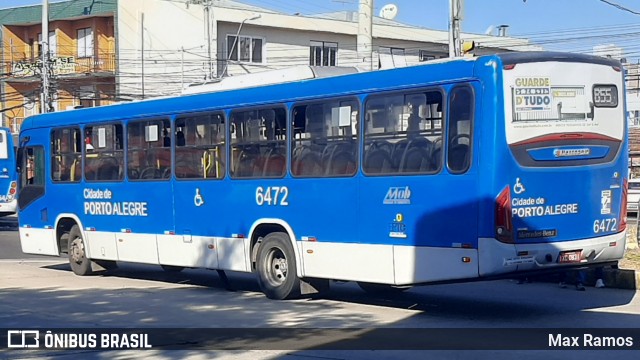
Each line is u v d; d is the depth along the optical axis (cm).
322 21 4928
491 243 954
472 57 988
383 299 1278
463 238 980
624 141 1070
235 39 4353
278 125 1237
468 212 976
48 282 1561
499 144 954
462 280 986
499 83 957
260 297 1316
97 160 1591
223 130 1328
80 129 1630
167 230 1434
